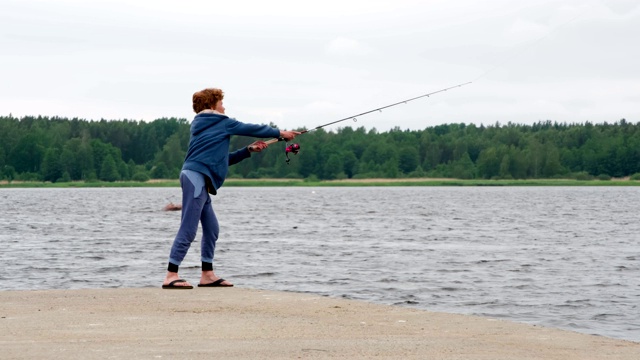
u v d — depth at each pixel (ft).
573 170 552.00
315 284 47.42
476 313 37.24
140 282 48.21
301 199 273.75
